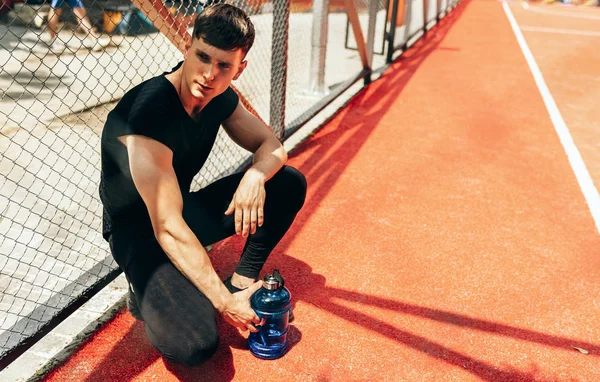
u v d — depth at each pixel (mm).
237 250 2863
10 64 6562
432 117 5570
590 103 6504
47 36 7949
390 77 7215
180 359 1748
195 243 1728
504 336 2330
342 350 2182
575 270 2889
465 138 4988
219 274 2639
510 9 18250
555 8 19688
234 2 3131
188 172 2000
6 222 2898
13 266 2547
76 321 2238
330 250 2939
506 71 8094
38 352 2051
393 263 2850
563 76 7969
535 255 3016
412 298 2559
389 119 5414
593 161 4570
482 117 5676
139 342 2146
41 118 4609
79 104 5082
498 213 3508
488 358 2193
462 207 3566
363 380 2029
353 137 4816
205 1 2613
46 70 6379
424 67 8031
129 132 1693
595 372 2154
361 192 3701
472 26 13109
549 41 11438
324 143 4617
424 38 10820
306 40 8688
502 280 2754
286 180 2176
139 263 1829
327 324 2330
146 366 2021
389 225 3264
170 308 1726
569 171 4312
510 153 4660
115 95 5438
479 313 2479
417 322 2387
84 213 3100
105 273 2314
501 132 5223
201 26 1596
